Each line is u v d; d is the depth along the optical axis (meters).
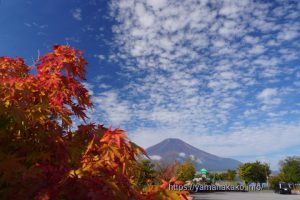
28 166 2.25
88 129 2.55
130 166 2.19
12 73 2.93
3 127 2.25
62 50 2.94
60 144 2.34
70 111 2.54
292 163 67.50
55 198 1.91
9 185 2.00
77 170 2.00
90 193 1.87
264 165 70.81
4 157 2.07
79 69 2.90
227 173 76.69
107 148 2.09
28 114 2.32
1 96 2.35
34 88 2.62
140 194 2.05
